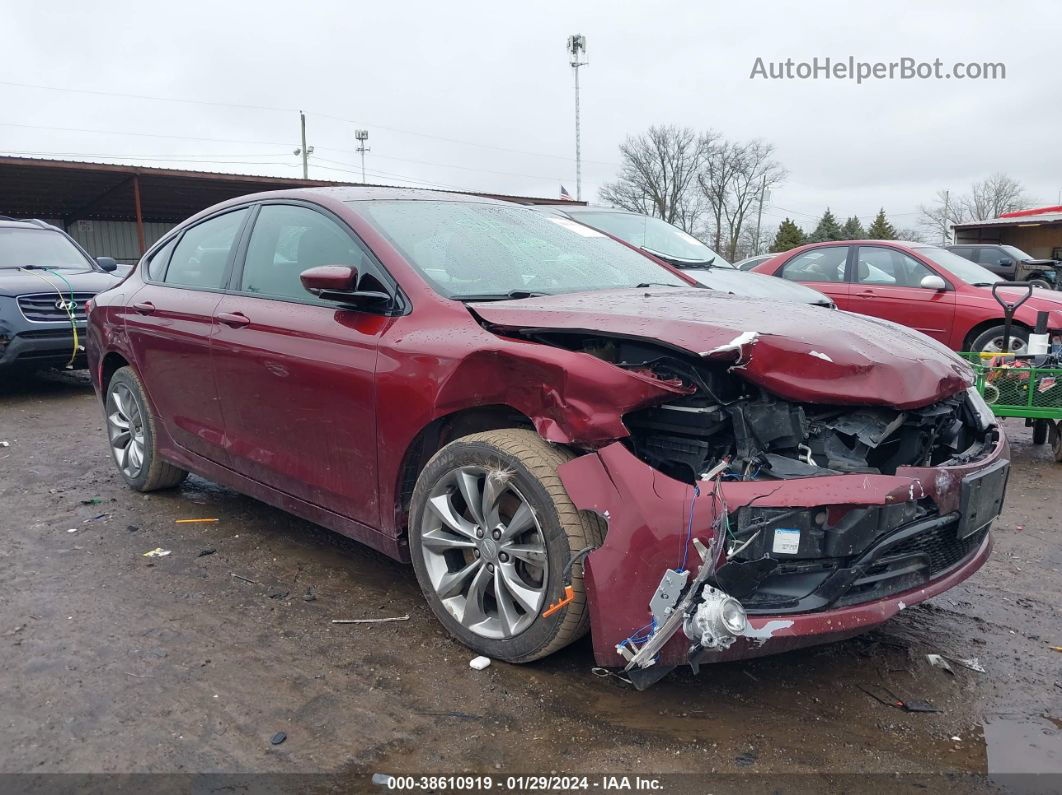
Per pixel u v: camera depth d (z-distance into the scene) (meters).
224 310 3.96
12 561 3.86
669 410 2.72
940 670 3.05
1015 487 5.65
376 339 3.22
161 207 27.55
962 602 3.69
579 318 2.87
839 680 2.96
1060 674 3.04
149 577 3.70
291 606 3.44
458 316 3.08
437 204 4.00
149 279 4.76
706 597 2.40
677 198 65.88
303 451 3.59
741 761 2.45
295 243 3.80
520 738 2.54
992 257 16.91
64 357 8.16
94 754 2.42
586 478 2.63
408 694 2.77
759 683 2.92
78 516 4.51
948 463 2.86
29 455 5.84
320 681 2.85
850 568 2.51
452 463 2.98
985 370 6.11
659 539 2.48
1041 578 3.99
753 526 2.44
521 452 2.77
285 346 3.57
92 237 28.58
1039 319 6.22
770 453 2.69
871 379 2.70
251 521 4.47
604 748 2.50
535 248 3.89
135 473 4.87
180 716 2.62
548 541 2.71
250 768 2.37
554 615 2.72
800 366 2.66
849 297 9.89
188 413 4.31
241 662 2.96
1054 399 5.98
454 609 3.06
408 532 3.24
